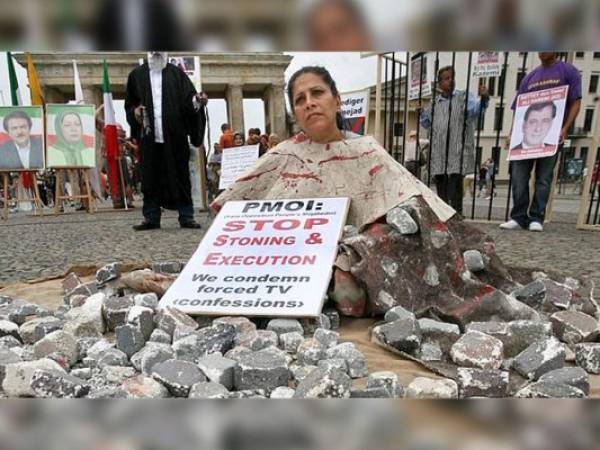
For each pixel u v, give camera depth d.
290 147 2.46
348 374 1.40
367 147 2.27
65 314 1.93
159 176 5.03
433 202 2.24
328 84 2.33
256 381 1.29
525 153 4.58
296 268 1.92
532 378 1.35
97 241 4.36
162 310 1.74
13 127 8.13
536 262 3.00
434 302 1.86
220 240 2.15
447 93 5.06
